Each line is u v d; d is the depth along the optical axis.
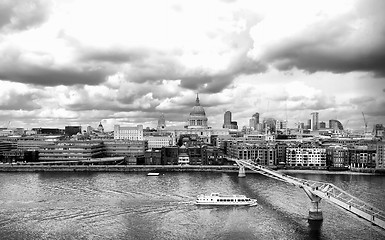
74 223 172.88
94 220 177.62
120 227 167.62
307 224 171.75
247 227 168.12
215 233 160.25
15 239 153.00
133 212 192.00
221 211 194.88
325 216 184.25
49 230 163.25
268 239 152.62
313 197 177.62
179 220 178.75
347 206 147.12
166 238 154.38
